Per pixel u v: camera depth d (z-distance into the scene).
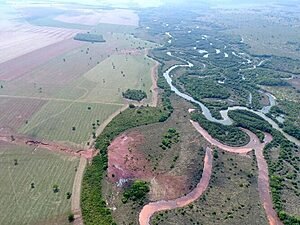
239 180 155.62
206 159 170.12
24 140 182.00
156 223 128.38
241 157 174.38
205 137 191.75
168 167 161.00
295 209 138.88
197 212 135.00
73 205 135.88
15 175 153.00
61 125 199.75
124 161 164.00
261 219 133.12
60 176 153.50
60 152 172.62
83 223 127.19
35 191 143.00
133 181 150.38
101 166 159.38
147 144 179.25
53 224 126.44
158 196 142.50
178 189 147.12
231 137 192.75
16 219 128.12
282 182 155.25
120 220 128.88
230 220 131.62
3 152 170.00
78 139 185.25
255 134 198.75
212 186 150.38
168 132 192.75
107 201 138.62
